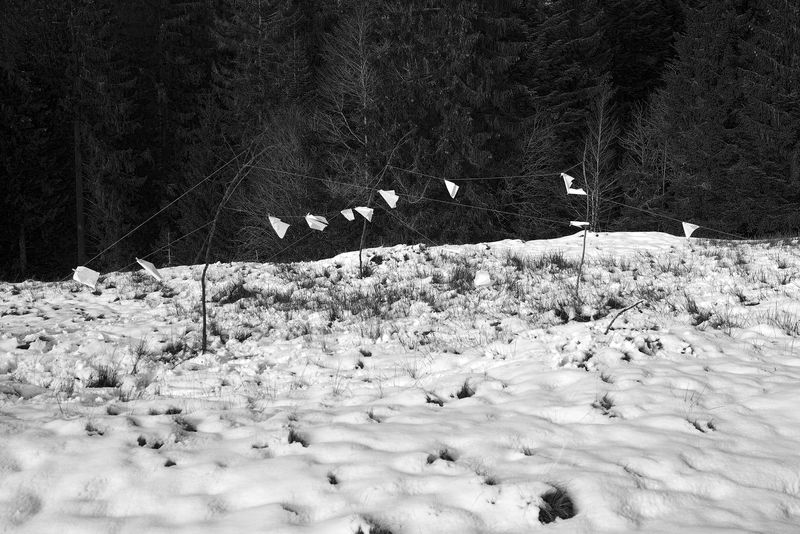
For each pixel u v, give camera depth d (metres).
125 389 6.91
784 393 5.82
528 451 4.80
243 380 7.31
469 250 16.64
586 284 12.03
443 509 3.93
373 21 30.88
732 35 31.14
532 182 31.33
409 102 30.11
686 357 7.15
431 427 5.33
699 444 4.80
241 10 36.06
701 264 13.34
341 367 7.89
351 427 5.36
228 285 13.70
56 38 36.69
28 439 5.00
